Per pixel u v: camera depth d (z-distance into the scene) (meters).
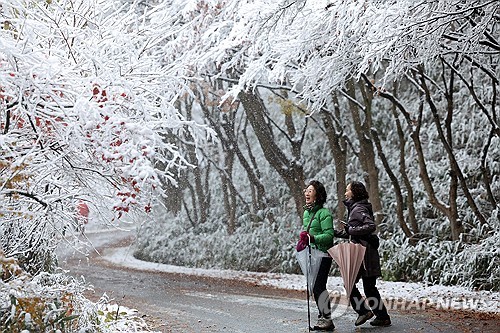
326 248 10.09
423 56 12.48
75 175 6.88
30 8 7.23
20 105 6.12
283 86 19.00
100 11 7.90
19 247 7.98
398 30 10.73
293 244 22.86
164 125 7.23
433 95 24.73
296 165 23.91
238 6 11.80
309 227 10.23
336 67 12.68
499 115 21.61
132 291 17.23
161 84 7.77
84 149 6.39
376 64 12.36
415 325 10.19
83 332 7.41
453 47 13.72
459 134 23.12
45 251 8.91
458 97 23.91
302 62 14.69
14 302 6.45
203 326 10.64
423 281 16.52
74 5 7.64
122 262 30.34
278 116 31.03
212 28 12.20
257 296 15.07
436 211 20.56
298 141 24.34
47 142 6.64
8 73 6.11
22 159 6.10
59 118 6.43
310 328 9.95
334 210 24.41
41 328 6.64
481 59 16.81
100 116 6.40
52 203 7.14
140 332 9.56
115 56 7.61
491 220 17.73
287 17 11.66
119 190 6.77
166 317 11.82
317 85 13.67
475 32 12.36
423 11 10.70
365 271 10.05
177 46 11.89
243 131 28.38
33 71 6.32
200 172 31.25
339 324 10.45
